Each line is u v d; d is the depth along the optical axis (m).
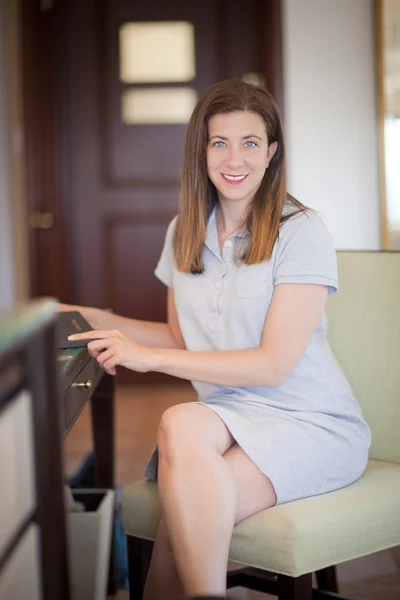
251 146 1.62
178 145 4.67
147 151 4.68
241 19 4.59
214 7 4.60
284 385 1.60
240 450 1.47
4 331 0.75
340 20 3.98
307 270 1.56
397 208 3.68
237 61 4.61
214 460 1.37
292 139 4.05
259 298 1.61
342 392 1.62
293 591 1.39
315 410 1.58
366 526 1.46
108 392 2.18
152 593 1.43
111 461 2.19
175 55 4.63
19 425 0.84
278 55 4.05
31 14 4.54
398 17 3.60
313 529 1.38
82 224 4.71
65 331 1.66
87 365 1.56
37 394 0.90
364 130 4.01
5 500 0.80
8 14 4.52
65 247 4.70
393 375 1.71
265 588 1.75
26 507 0.87
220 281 1.66
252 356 1.53
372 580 2.12
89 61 4.63
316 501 1.47
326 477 1.51
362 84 3.99
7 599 0.80
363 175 4.03
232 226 1.69
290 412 1.56
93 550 1.51
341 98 4.01
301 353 1.56
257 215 1.63
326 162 4.05
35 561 0.89
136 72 4.64
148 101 4.65
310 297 1.57
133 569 1.61
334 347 1.77
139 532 1.58
